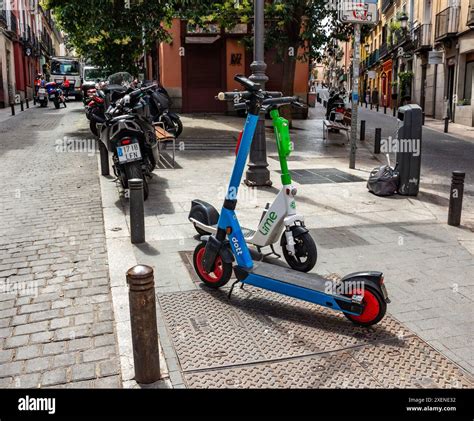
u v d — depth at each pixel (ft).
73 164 32.27
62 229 19.04
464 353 10.61
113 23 45.37
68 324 11.80
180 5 49.39
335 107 51.26
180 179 27.94
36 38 135.54
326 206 22.97
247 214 21.15
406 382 9.57
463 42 72.49
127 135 21.59
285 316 12.28
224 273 13.32
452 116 77.36
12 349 10.73
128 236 17.99
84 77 112.27
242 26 65.98
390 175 25.08
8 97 97.81
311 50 54.85
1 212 21.34
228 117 64.34
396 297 13.29
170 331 11.44
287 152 13.96
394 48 111.86
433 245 17.63
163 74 67.51
